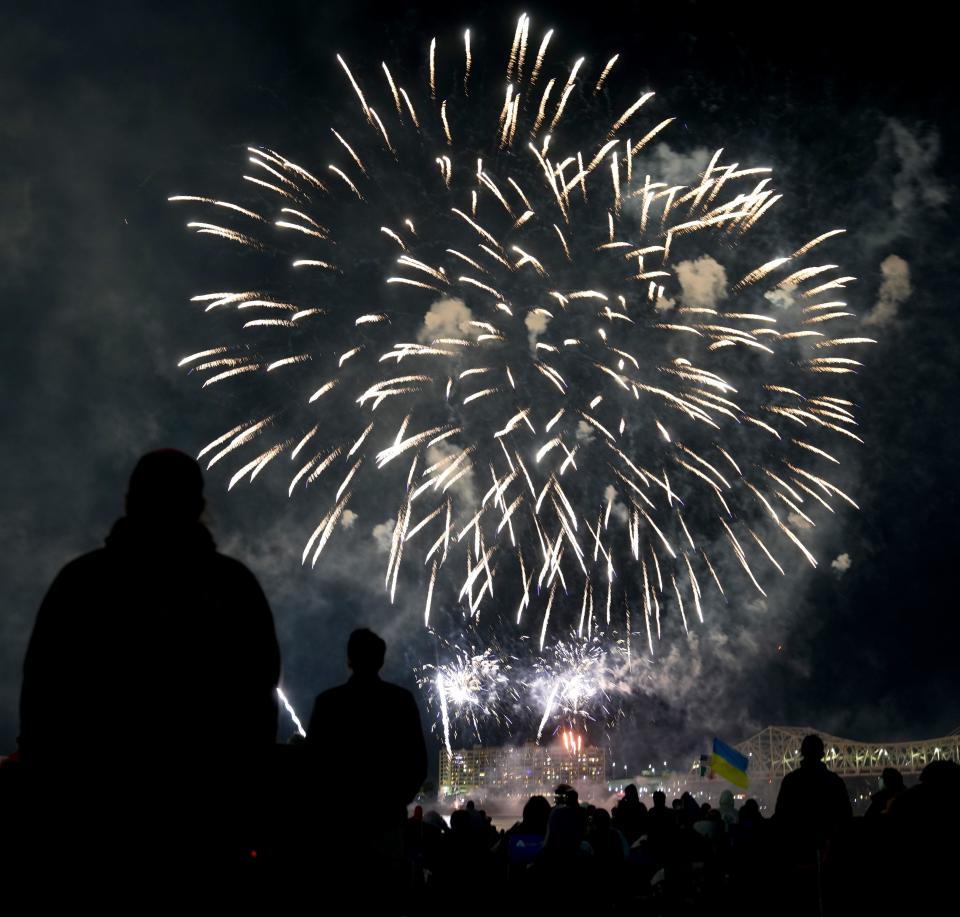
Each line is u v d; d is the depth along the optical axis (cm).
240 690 370
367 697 668
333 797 632
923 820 739
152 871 343
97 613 362
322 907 613
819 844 1053
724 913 1327
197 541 391
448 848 1238
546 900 1113
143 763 348
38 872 344
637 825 1738
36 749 351
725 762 2020
